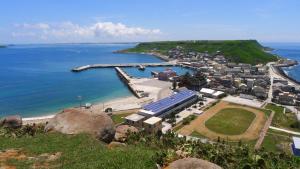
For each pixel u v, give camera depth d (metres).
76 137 40.62
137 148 41.53
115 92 164.12
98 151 35.88
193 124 101.38
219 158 50.69
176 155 39.22
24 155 34.09
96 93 160.00
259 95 149.50
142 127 93.00
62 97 147.75
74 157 33.34
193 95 134.00
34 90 163.38
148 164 32.09
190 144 62.06
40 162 31.61
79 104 134.00
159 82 191.00
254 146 81.19
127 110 120.06
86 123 45.09
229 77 193.62
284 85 176.12
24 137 42.97
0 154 34.06
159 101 119.69
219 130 95.38
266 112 119.19
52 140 39.34
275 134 92.94
